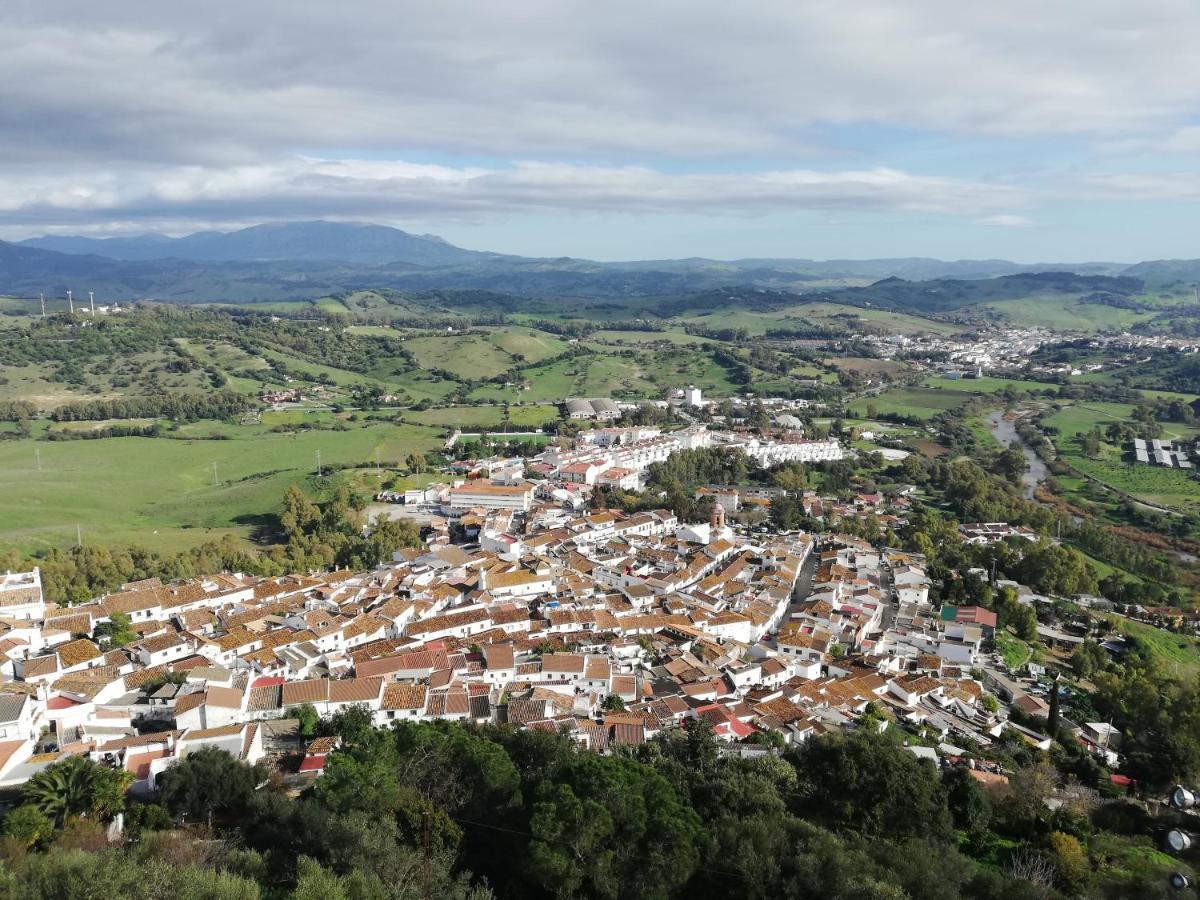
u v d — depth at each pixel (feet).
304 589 629.51
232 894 219.20
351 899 221.66
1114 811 375.25
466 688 448.24
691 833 267.39
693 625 581.94
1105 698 552.41
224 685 415.23
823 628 600.39
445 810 285.43
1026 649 651.25
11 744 335.06
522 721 411.13
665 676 500.33
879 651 596.29
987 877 275.59
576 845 253.65
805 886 254.88
